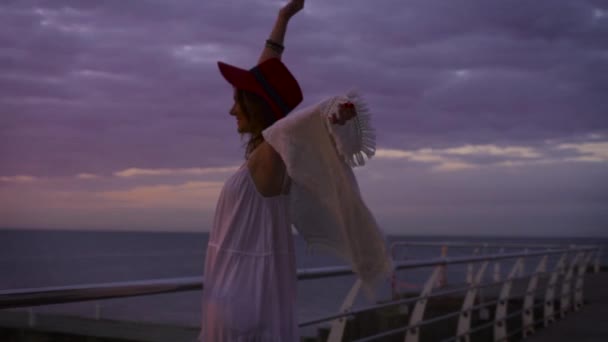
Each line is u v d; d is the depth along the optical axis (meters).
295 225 2.10
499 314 7.11
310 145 1.90
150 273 72.25
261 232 2.00
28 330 2.82
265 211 2.01
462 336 5.99
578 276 10.44
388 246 2.02
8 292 1.89
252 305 1.94
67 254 134.00
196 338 3.10
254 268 1.98
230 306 1.93
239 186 2.00
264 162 1.99
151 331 3.13
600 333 7.70
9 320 2.75
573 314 9.40
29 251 158.12
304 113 1.88
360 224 2.00
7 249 177.00
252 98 2.09
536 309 9.28
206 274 2.04
